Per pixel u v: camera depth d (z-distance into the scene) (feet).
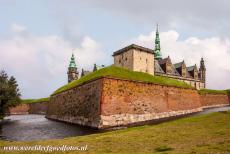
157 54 344.28
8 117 263.49
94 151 54.85
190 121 93.56
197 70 315.99
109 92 134.72
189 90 203.51
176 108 179.93
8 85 194.29
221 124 78.23
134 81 151.94
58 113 204.54
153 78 183.11
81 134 111.24
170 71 269.23
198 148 50.03
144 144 59.36
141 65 206.90
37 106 341.41
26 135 114.93
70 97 181.78
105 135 81.46
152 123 136.15
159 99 166.09
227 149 47.06
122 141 65.16
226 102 269.85
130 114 141.38
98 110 130.41
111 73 151.23
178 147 52.95
